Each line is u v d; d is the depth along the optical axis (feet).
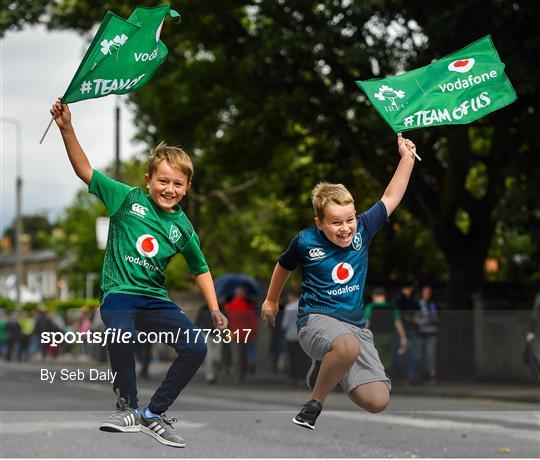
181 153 76.43
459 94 81.10
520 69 227.81
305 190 362.53
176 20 78.02
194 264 78.48
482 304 281.74
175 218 76.48
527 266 349.20
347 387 79.66
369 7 235.40
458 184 281.13
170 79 320.91
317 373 81.15
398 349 210.38
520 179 255.09
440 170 293.02
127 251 75.36
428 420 169.17
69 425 156.15
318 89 277.64
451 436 146.61
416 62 240.32
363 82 81.00
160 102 329.72
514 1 230.07
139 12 76.54
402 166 82.48
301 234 80.33
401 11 247.29
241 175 347.15
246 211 583.99
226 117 326.03
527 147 262.06
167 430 75.41
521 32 237.66
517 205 255.29
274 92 281.33
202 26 288.51
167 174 75.46
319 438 144.25
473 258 292.20
